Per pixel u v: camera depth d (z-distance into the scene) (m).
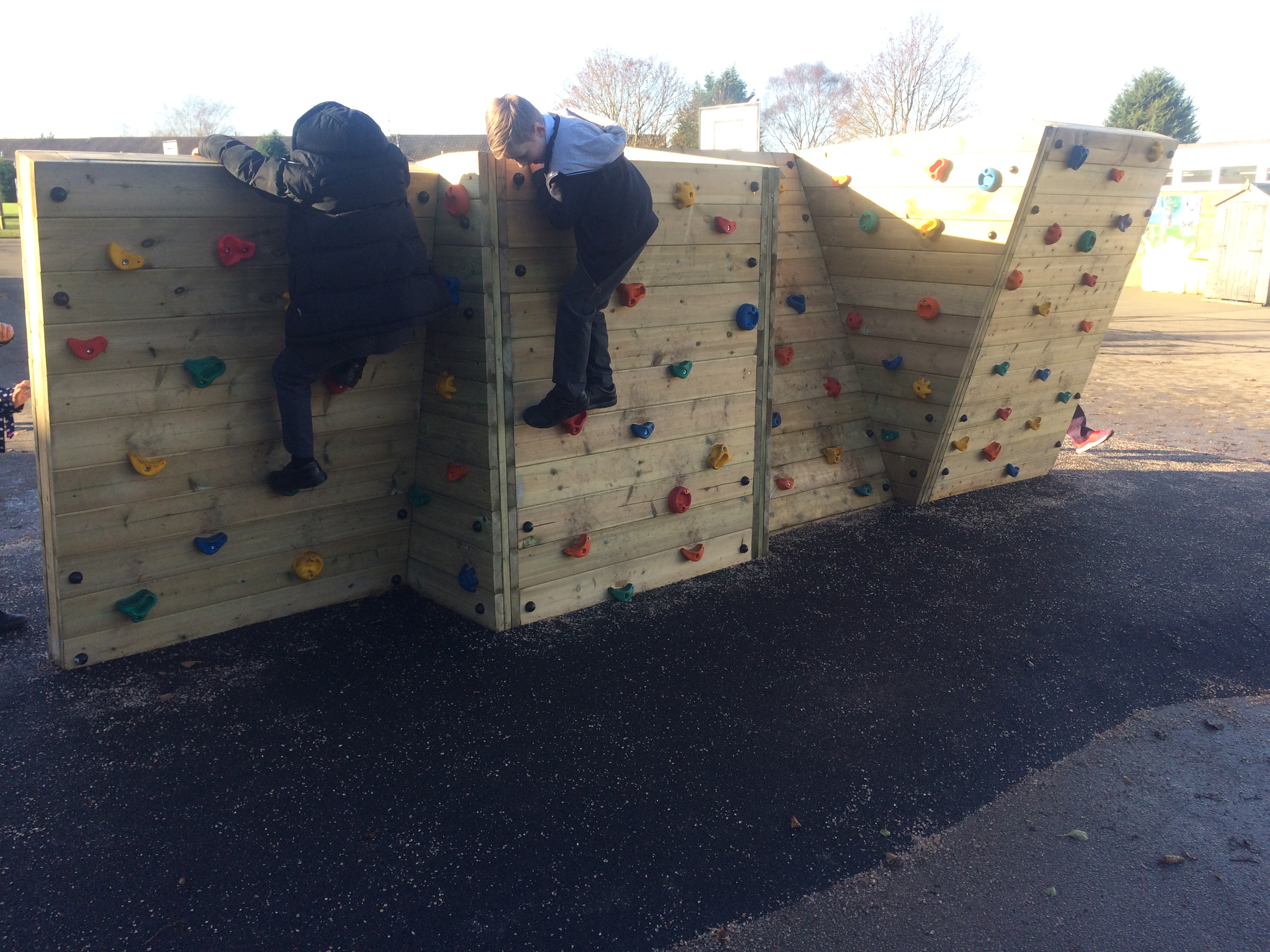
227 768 3.21
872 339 6.23
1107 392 10.91
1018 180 5.21
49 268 3.23
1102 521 6.12
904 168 5.69
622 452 4.54
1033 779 3.31
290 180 3.27
